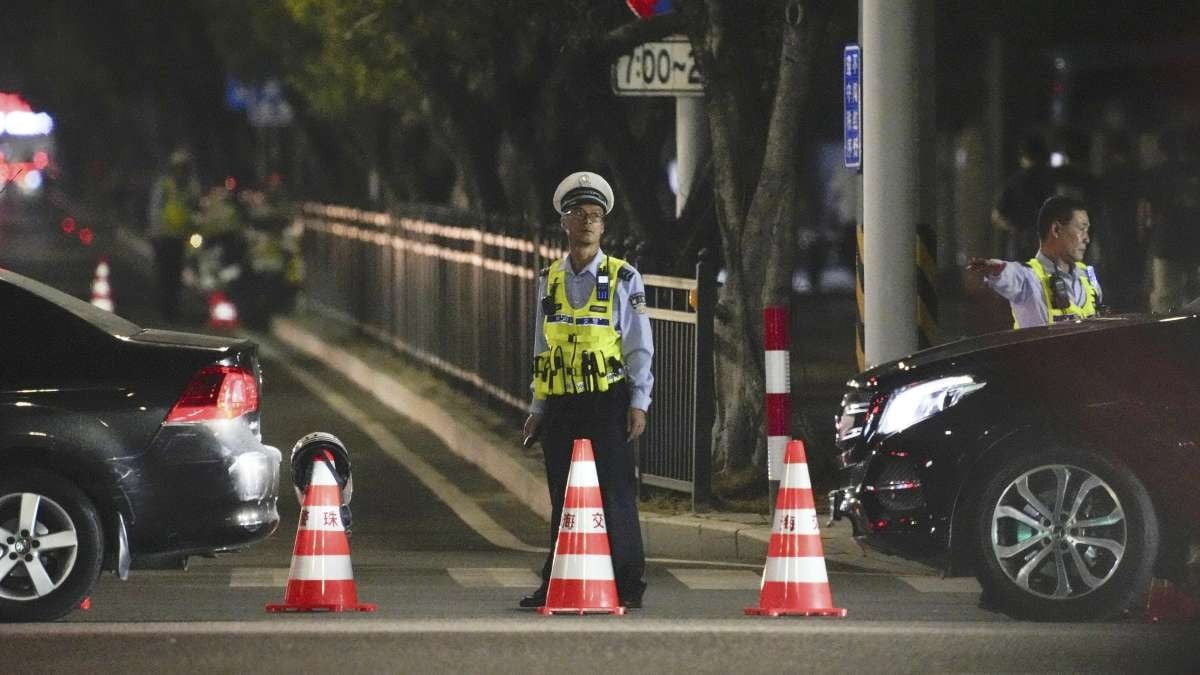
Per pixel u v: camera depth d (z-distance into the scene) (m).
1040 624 25.31
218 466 26.27
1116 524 25.38
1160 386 25.47
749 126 39.66
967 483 25.83
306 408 58.97
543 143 53.75
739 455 39.38
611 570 26.78
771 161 38.81
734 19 39.41
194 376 26.39
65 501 25.83
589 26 45.12
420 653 23.64
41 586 25.77
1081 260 31.75
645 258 39.78
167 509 26.14
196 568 32.91
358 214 75.12
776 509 26.78
